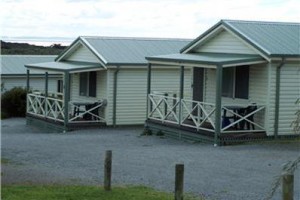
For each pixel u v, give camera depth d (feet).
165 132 72.95
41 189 37.70
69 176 44.19
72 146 63.93
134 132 79.10
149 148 61.36
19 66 121.49
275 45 65.26
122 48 89.30
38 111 92.79
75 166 49.67
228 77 71.20
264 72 65.46
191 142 66.49
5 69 119.24
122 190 37.42
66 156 55.83
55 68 85.20
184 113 79.25
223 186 40.40
